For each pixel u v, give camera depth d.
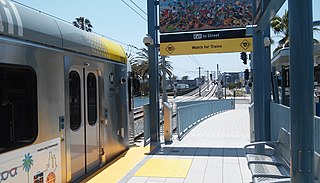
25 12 4.68
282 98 9.88
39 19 4.98
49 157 4.99
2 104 4.08
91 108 6.82
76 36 6.09
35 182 4.62
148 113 10.05
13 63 4.28
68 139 5.58
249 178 6.10
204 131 13.11
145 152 8.60
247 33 7.57
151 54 9.55
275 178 4.39
